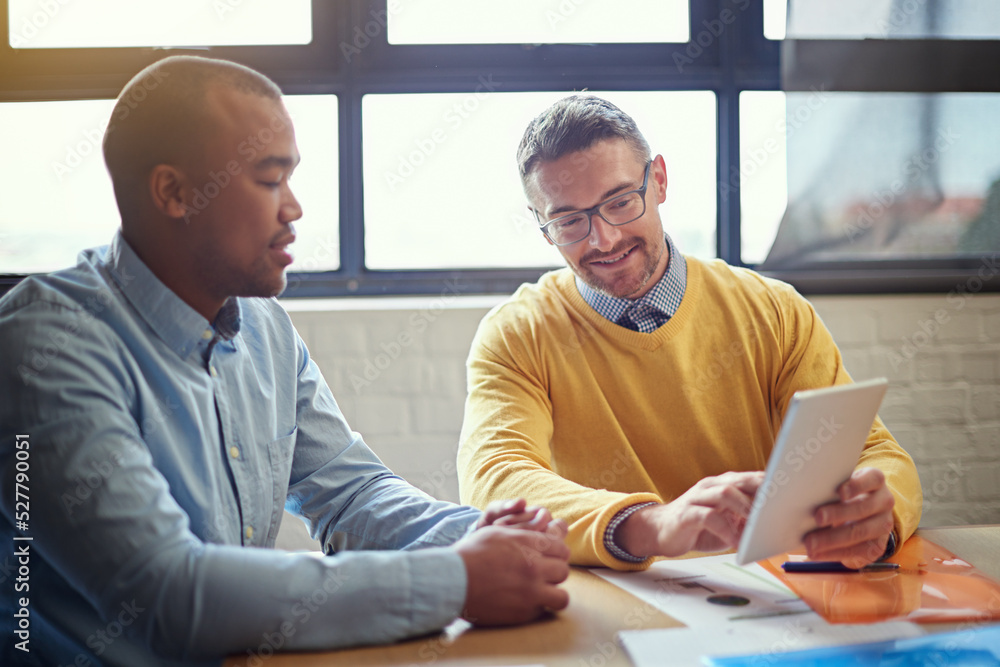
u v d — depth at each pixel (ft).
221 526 3.10
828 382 4.26
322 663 2.35
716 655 2.30
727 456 4.23
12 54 6.59
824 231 6.87
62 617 2.90
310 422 3.73
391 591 2.47
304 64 6.79
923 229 6.84
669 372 4.17
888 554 3.13
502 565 2.60
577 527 3.17
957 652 2.29
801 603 2.69
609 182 3.93
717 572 3.05
